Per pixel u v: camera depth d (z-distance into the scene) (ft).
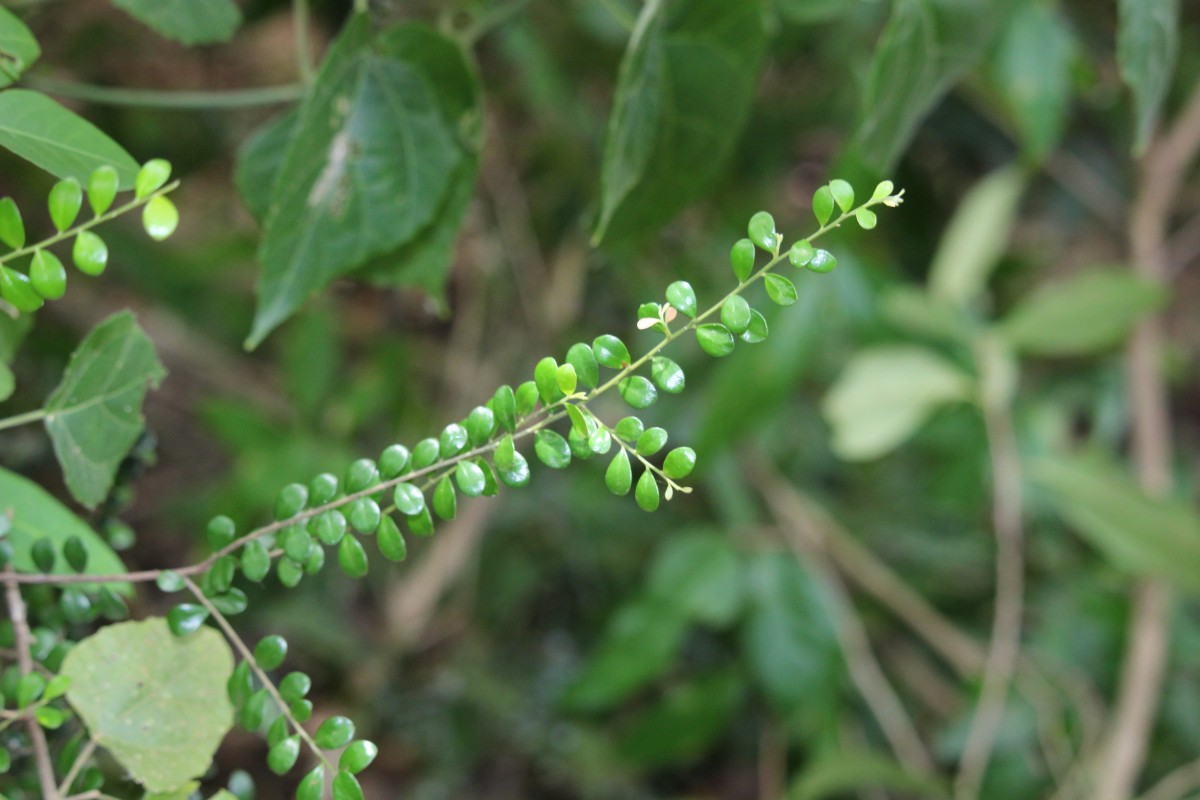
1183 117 6.52
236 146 7.54
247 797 3.33
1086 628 6.58
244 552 3.26
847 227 5.25
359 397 6.82
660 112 3.75
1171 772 6.70
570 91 6.89
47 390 4.28
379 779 6.98
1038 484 6.86
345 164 3.67
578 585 7.64
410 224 3.73
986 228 6.18
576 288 7.24
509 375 7.39
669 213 3.91
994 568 7.55
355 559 3.22
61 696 3.36
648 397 3.12
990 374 5.93
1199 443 9.30
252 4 5.00
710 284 6.38
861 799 6.77
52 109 3.23
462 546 7.09
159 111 6.97
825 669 6.11
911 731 6.31
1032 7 5.33
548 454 3.15
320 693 6.82
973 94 6.73
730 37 3.70
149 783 3.26
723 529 7.14
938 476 7.16
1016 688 6.28
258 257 3.59
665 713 6.35
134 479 3.59
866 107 3.72
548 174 7.38
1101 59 7.19
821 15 4.31
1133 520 5.55
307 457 6.36
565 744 7.01
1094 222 8.77
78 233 3.10
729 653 7.63
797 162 8.40
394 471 3.22
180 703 3.29
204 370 8.19
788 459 7.36
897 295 5.86
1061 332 5.86
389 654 6.91
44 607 3.44
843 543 6.75
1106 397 7.61
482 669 7.21
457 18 4.26
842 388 5.89
